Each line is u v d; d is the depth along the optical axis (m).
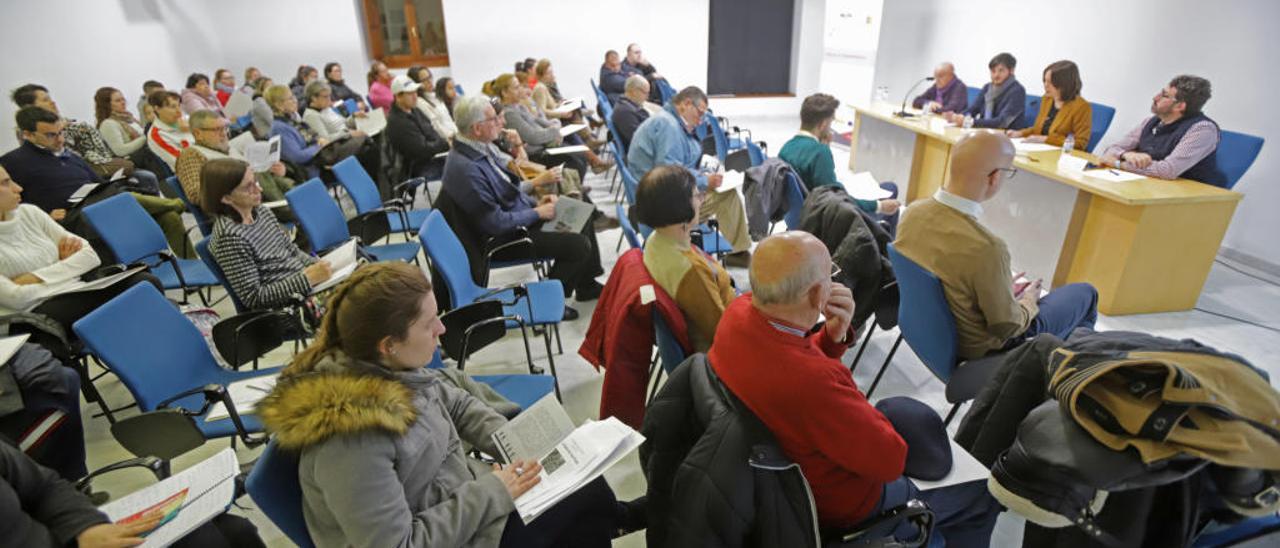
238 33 7.38
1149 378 0.96
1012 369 1.49
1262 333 2.80
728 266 3.51
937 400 2.38
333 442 0.97
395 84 4.35
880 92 5.97
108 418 2.23
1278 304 3.07
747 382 1.12
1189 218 2.78
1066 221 3.13
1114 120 4.36
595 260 3.19
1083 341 1.17
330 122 5.16
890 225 3.30
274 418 0.98
